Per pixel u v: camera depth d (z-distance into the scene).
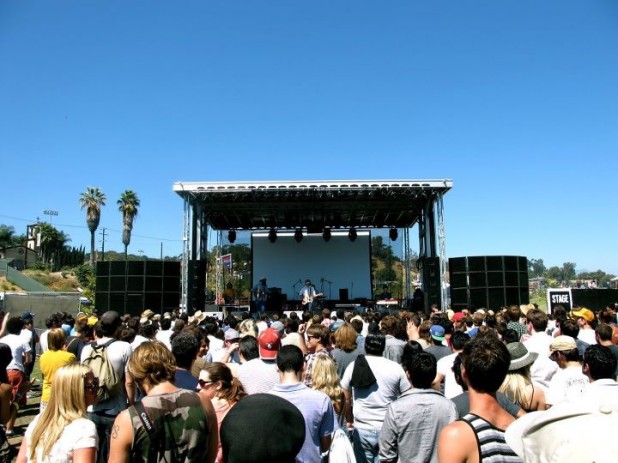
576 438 1.34
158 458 2.55
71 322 11.03
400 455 3.28
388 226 24.34
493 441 2.21
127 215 60.28
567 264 119.94
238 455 1.57
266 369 4.35
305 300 19.83
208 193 17.34
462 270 17.00
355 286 22.02
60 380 2.92
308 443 3.23
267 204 19.48
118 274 16.92
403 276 23.81
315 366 4.40
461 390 4.55
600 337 5.52
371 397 4.44
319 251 22.31
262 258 22.31
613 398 1.43
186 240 17.02
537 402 3.60
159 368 2.85
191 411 2.70
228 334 6.40
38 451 2.81
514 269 16.86
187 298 17.11
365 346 4.64
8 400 4.25
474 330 7.79
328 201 18.98
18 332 7.36
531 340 5.47
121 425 2.58
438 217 17.41
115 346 4.97
